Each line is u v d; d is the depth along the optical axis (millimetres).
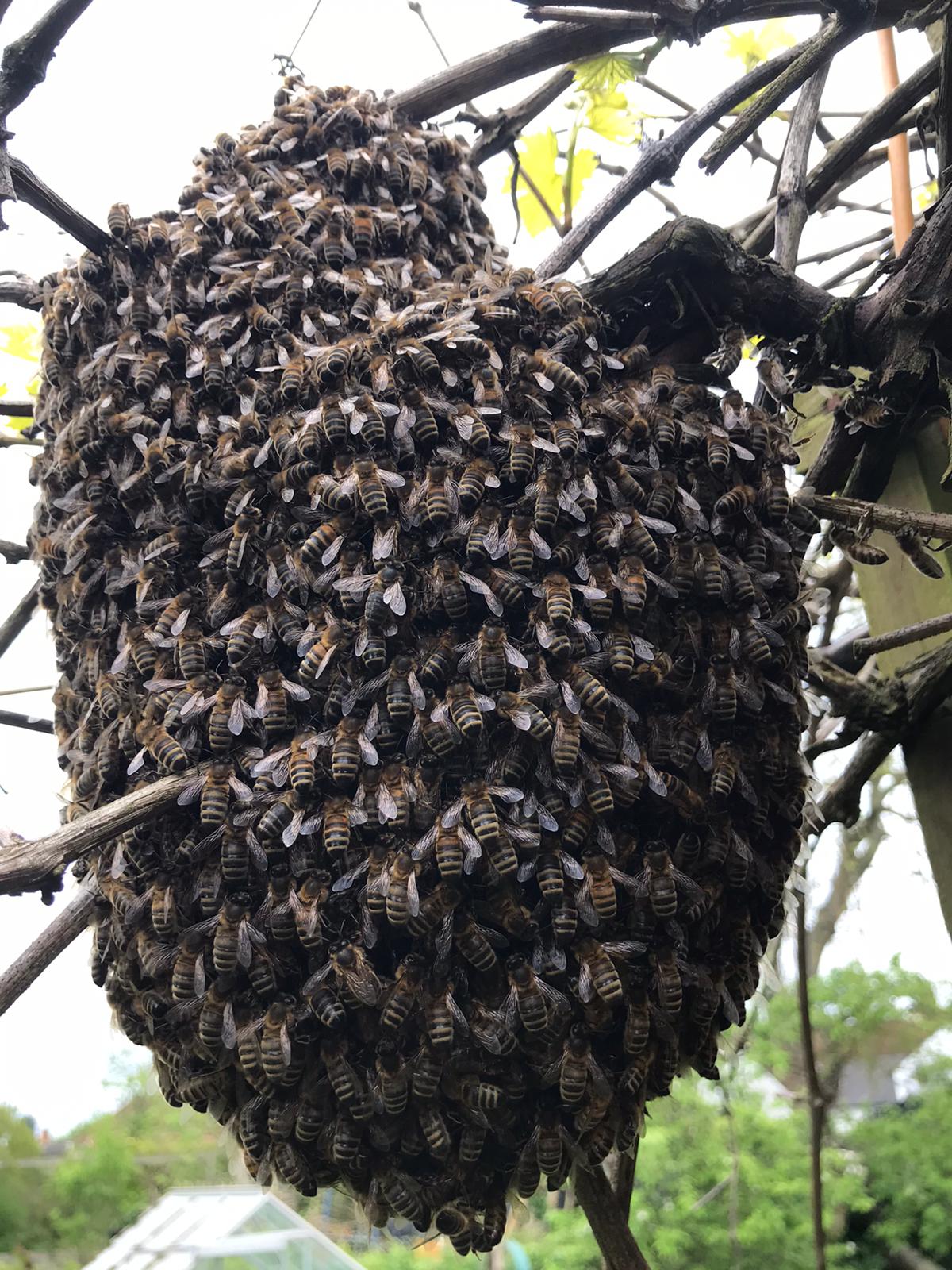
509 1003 230
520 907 235
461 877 233
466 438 246
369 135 318
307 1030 237
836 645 410
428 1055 232
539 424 255
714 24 288
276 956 240
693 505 252
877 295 292
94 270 295
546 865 231
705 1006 251
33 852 220
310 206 296
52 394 311
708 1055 266
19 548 360
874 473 324
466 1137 239
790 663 268
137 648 264
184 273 291
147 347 286
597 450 259
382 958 241
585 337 262
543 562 247
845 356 298
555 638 236
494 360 257
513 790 231
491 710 235
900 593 382
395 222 300
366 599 243
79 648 286
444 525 247
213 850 247
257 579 260
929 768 356
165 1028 260
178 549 268
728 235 288
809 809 291
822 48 293
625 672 238
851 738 359
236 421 270
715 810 250
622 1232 272
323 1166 252
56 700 298
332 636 244
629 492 252
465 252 320
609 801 233
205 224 292
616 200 320
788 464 277
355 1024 237
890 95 343
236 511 259
